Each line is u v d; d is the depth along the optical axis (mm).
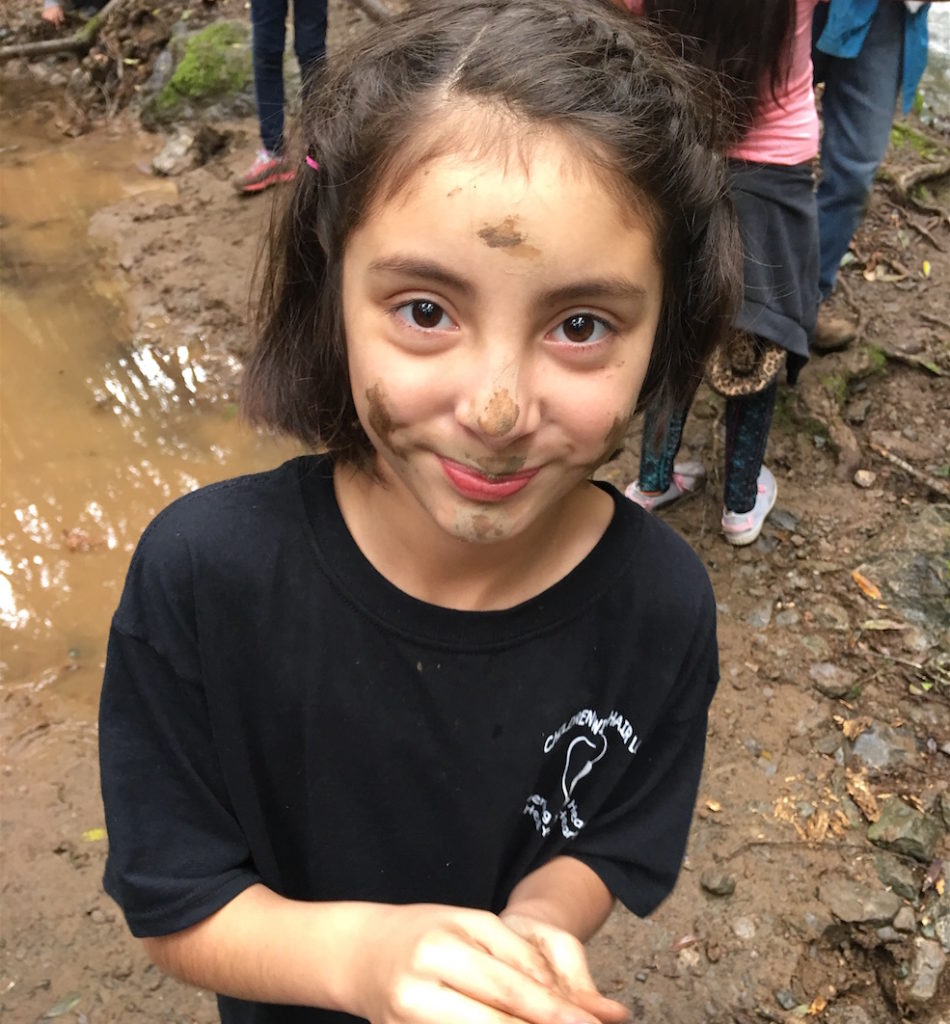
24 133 4973
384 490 891
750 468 2701
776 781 2320
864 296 3658
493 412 695
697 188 783
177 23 5246
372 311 732
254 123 4805
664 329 854
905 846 2189
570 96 695
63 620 2697
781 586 2760
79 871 2127
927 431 3209
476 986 708
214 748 958
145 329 3635
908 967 2010
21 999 1935
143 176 4609
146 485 3084
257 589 917
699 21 1980
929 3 2795
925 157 4266
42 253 4023
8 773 2307
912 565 2775
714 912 2084
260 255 1281
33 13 5863
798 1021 1943
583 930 996
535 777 985
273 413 955
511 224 664
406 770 968
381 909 835
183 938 921
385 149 705
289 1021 1170
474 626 920
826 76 2938
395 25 830
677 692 1047
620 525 982
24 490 3045
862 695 2500
